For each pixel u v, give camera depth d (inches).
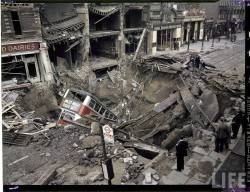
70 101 353.1
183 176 208.5
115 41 595.2
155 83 464.4
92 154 256.5
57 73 493.7
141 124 353.7
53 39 481.7
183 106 351.9
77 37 524.1
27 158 255.0
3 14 409.4
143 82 483.8
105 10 553.0
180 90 384.2
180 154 210.4
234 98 329.7
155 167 227.8
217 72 384.2
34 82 456.1
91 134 307.6
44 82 455.8
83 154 260.2
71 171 230.8
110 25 609.3
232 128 241.0
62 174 225.9
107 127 278.1
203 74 405.7
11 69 455.2
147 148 273.7
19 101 396.8
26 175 222.1
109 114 382.9
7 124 326.0
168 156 249.0
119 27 588.4
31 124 334.3
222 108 324.5
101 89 495.2
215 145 234.1
